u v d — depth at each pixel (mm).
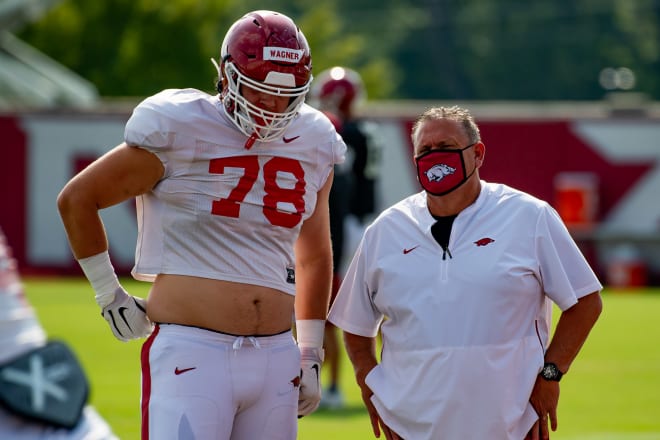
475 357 15555
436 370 15688
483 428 15578
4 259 12648
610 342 42438
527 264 15750
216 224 15320
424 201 16531
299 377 16234
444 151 15828
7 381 12172
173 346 15133
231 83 15109
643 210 67188
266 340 15625
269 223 15578
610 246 67688
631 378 34469
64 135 69500
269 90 14992
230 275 15359
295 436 16203
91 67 147625
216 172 15305
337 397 29641
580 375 35031
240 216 15391
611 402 30562
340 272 30672
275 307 15727
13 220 69562
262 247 15617
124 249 68500
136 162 15164
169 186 15320
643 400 30875
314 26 164500
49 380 12398
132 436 25484
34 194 69625
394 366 16234
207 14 150375
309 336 17078
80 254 15336
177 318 15281
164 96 15367
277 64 14945
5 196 69625
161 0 149000
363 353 17000
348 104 33938
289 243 15992
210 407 15047
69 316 48031
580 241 67500
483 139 68062
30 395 12211
